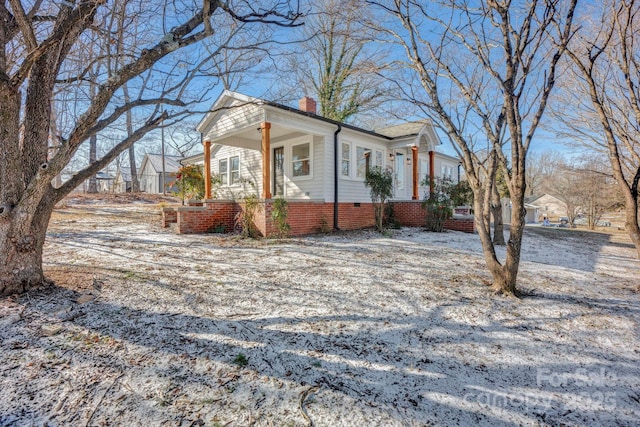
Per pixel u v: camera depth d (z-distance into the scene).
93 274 4.55
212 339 2.98
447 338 3.18
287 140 11.65
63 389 2.21
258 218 8.81
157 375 2.41
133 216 12.44
